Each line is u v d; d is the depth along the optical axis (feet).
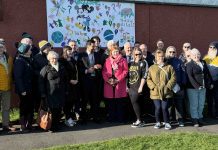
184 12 41.55
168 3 40.04
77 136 26.27
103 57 30.35
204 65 30.55
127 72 29.66
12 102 32.17
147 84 29.04
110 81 29.58
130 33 37.83
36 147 23.90
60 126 28.94
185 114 31.27
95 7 35.70
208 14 43.37
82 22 35.09
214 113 32.65
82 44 35.19
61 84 27.12
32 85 27.55
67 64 28.71
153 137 25.46
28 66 26.89
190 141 24.90
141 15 38.50
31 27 33.04
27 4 32.83
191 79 29.37
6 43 32.19
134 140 24.80
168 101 28.68
